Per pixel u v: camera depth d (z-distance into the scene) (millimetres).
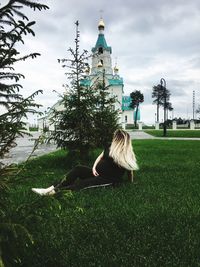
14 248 2781
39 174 3369
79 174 6895
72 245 4043
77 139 10656
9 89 3330
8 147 3207
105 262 3619
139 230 4543
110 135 10844
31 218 2936
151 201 6145
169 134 44781
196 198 6383
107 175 7023
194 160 12867
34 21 3010
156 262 3617
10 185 3127
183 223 4809
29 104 3195
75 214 5184
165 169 10203
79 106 10539
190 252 3830
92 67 85812
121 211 5355
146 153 16031
